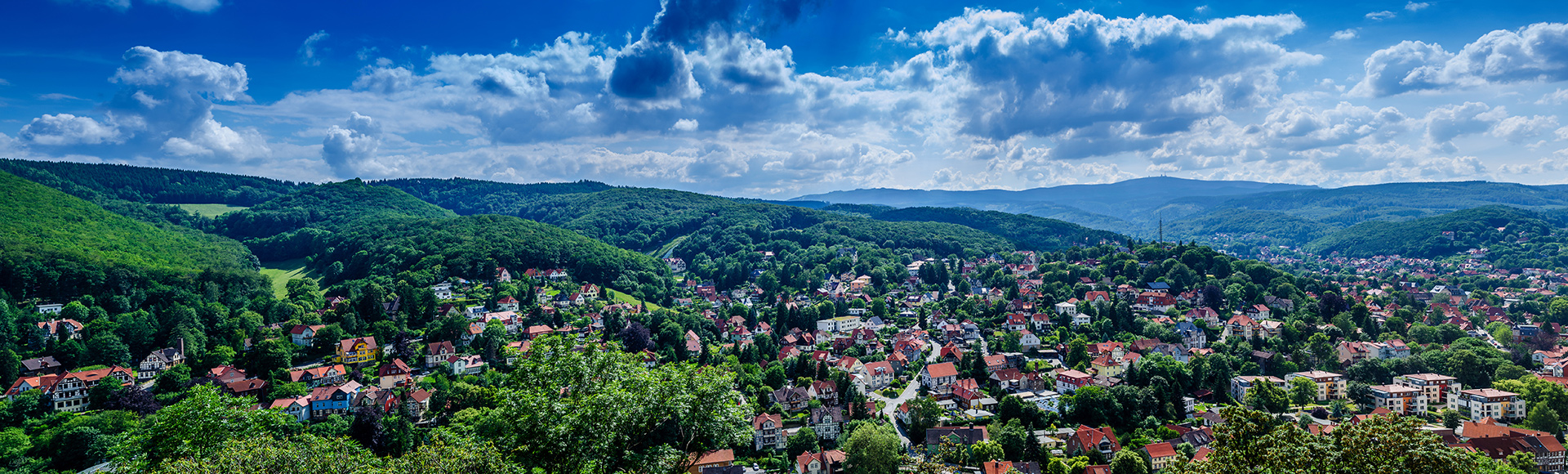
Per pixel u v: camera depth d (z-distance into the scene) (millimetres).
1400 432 44344
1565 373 189750
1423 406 173125
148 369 197625
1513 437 137875
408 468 58656
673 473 57969
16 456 146250
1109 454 145375
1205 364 188625
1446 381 176500
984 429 154250
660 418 57250
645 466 55125
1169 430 155875
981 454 140000
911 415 163750
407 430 150125
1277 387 179125
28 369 190500
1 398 170625
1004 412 164875
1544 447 136000
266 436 63688
